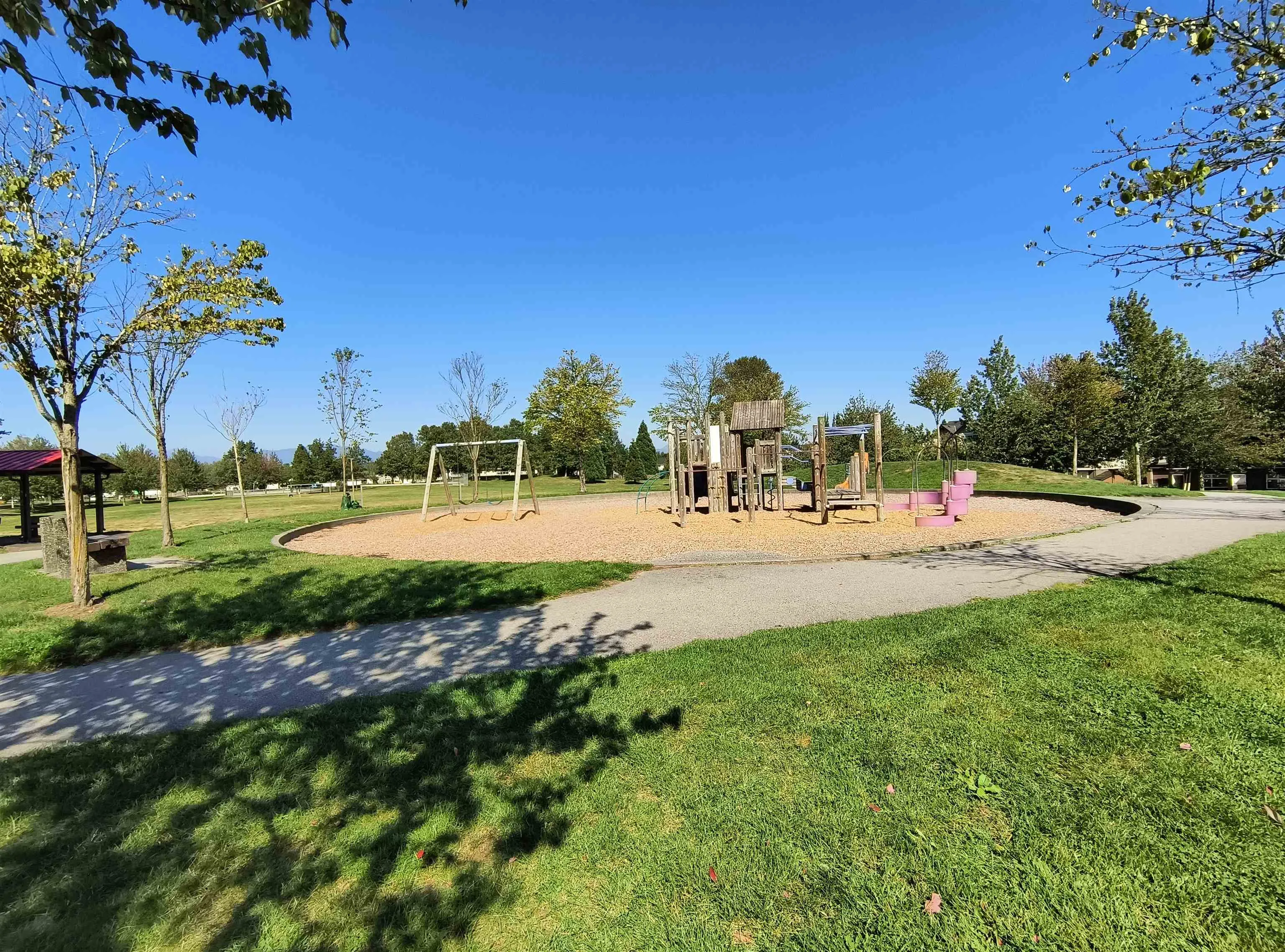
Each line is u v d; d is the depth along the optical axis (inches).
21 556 558.6
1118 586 256.5
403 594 298.2
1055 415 1338.6
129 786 129.1
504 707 161.3
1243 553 316.5
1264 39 146.5
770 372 2001.7
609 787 120.3
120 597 310.2
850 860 95.0
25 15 101.1
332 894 95.3
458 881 96.7
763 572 341.1
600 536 540.4
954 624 210.7
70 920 91.3
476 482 949.8
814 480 673.0
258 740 147.6
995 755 121.7
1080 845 94.4
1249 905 81.8
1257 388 1085.1
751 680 168.9
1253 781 108.4
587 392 1384.1
